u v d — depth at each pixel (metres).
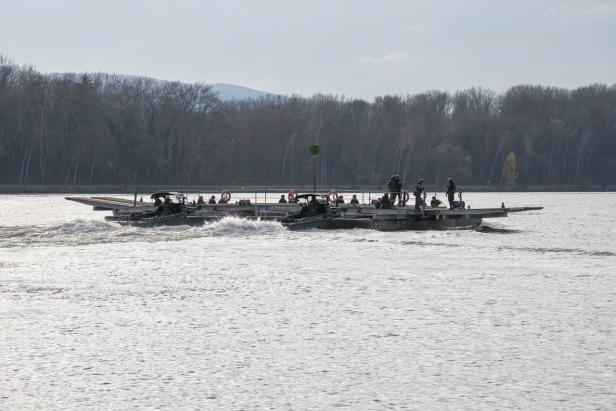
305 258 126.06
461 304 84.81
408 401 52.81
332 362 61.47
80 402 52.28
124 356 62.75
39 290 92.38
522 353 64.19
